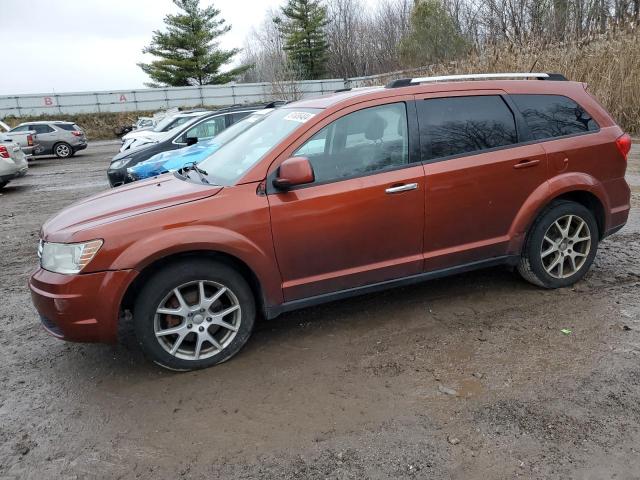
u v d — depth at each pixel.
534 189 4.04
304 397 3.06
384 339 3.69
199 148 7.91
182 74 48.94
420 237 3.78
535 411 2.79
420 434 2.68
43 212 9.80
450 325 3.82
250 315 3.51
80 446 2.75
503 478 2.35
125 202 3.52
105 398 3.19
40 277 3.27
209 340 3.41
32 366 3.65
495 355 3.38
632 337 3.48
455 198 3.80
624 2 21.70
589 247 4.30
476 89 3.97
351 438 2.68
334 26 52.75
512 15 26.88
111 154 24.00
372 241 3.65
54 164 20.33
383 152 3.68
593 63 14.60
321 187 3.50
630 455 2.44
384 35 48.66
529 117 4.09
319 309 4.24
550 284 4.27
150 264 3.19
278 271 3.47
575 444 2.53
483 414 2.80
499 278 4.64
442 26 30.28
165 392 3.21
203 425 2.86
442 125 3.82
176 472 2.52
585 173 4.20
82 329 3.17
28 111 39.06
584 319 3.78
